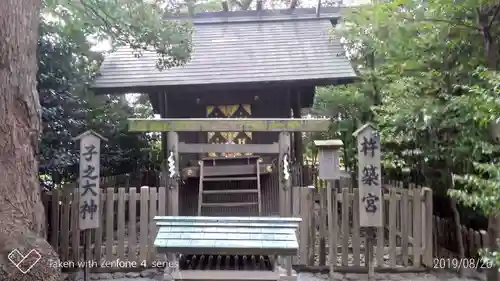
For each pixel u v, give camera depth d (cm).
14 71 440
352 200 584
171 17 1112
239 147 606
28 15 459
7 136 433
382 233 576
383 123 635
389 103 653
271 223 419
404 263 579
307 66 927
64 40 703
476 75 479
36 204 458
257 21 1181
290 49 1016
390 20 590
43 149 644
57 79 677
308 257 587
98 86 869
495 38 508
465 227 614
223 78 893
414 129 599
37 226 455
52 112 646
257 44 1056
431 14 549
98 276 572
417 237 579
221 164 824
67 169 766
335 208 584
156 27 718
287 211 600
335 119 1053
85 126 771
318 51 996
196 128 594
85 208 530
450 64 570
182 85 876
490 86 464
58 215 579
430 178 691
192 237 399
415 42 585
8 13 435
